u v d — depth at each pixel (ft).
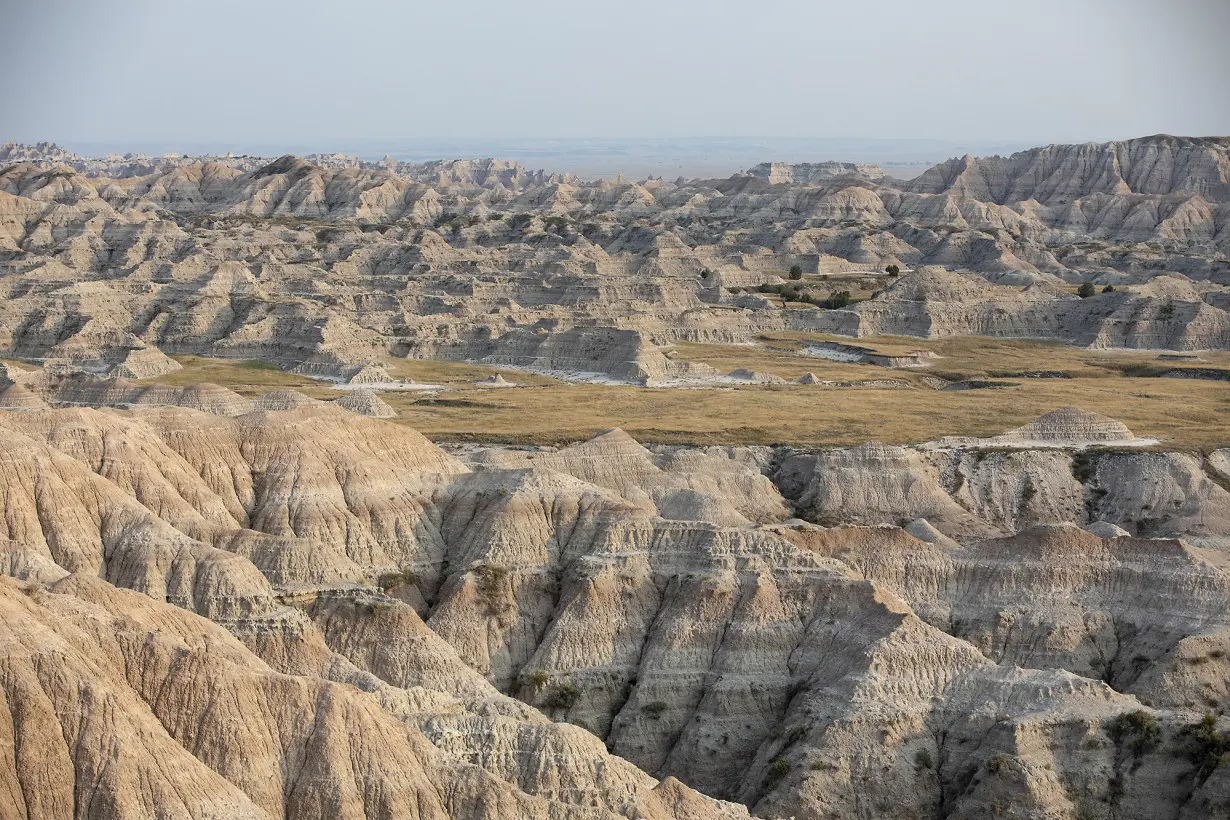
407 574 469.98
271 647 391.24
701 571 449.89
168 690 304.91
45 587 331.98
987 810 369.09
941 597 465.06
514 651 446.60
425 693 367.04
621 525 467.11
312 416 514.68
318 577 449.89
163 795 279.90
